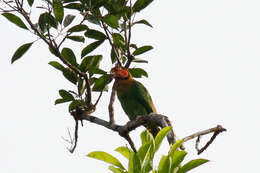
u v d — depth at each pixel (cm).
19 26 1040
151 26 1111
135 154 684
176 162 714
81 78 1151
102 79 1159
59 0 1054
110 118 1127
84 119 1162
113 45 1148
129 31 1104
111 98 1163
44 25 1048
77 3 1082
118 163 727
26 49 1055
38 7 1034
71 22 1055
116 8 1080
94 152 725
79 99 1159
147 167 698
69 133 1155
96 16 1085
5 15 1022
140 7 1094
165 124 962
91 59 1139
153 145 709
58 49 1048
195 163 709
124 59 1231
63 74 1144
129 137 1092
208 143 923
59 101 1164
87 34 1120
